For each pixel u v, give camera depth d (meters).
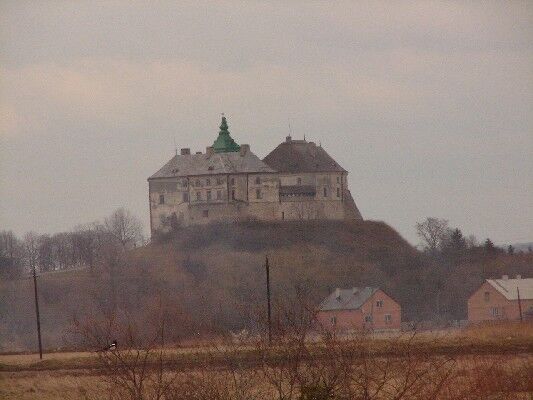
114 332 147.25
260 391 125.50
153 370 136.12
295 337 126.00
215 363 133.50
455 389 135.75
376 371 130.75
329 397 121.44
